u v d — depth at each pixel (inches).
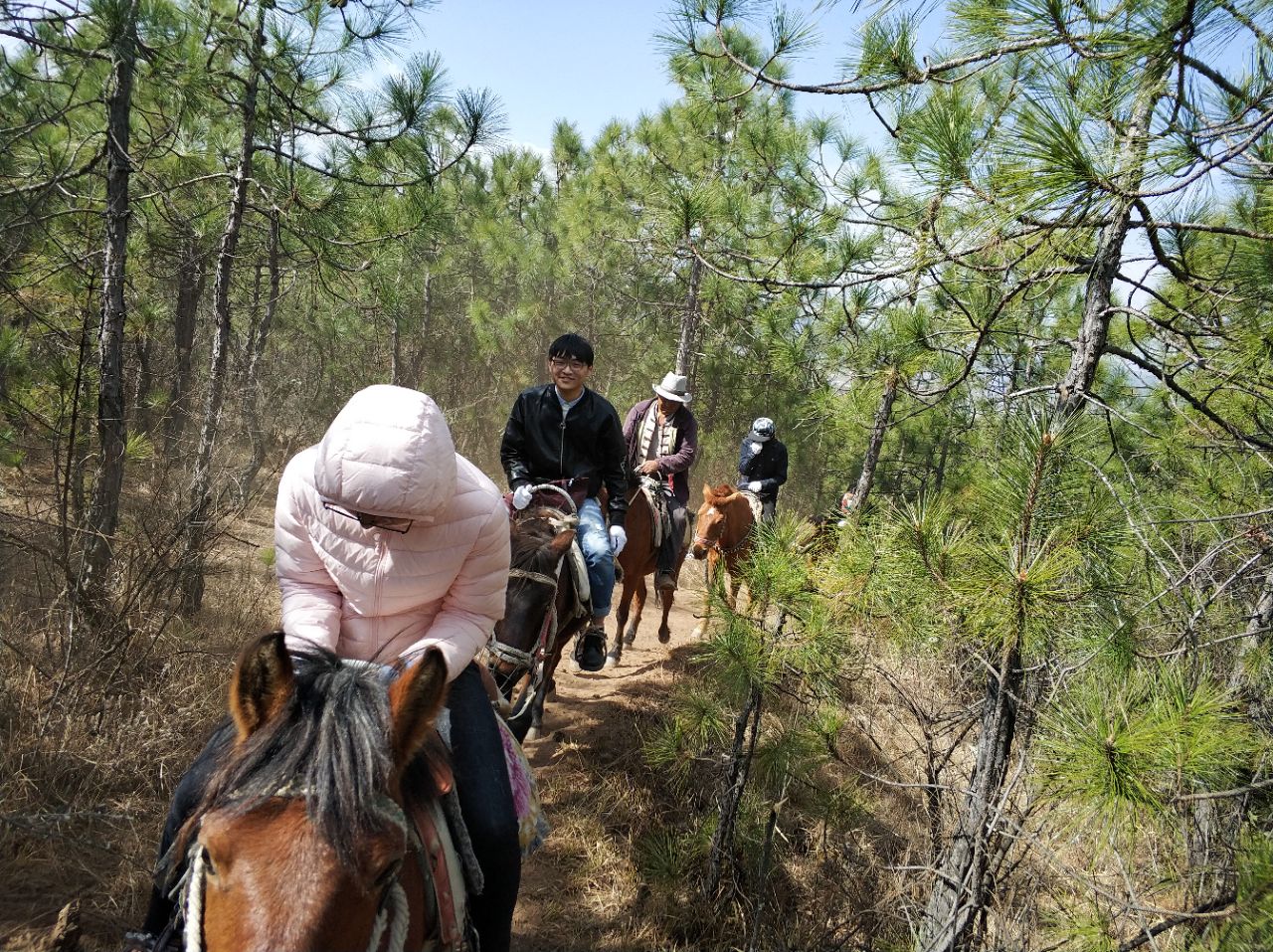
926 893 139.4
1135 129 95.7
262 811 68.1
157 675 192.5
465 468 104.7
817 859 173.3
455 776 95.2
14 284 260.7
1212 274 129.0
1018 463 103.9
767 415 579.8
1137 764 84.4
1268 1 81.0
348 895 65.1
